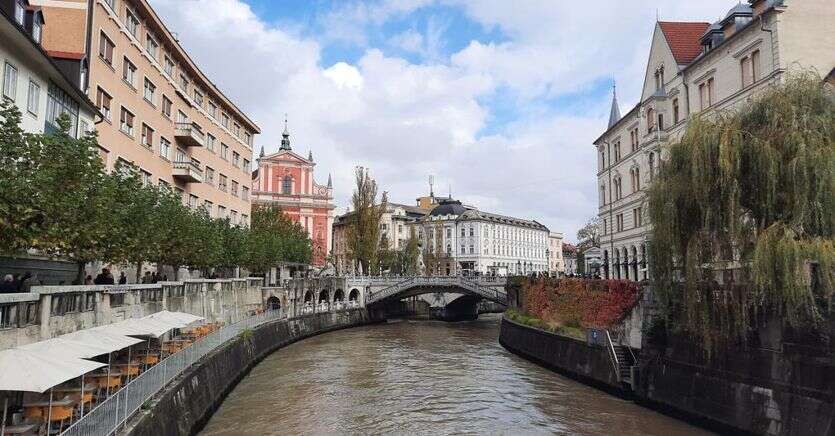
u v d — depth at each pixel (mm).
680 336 21891
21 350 11055
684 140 19828
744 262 17766
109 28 30703
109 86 30641
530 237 134375
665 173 20812
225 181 54469
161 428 15094
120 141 32250
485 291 61938
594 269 59125
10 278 17438
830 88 18297
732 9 33656
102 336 14648
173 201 27016
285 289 54438
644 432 19984
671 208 19828
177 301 26422
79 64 25578
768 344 17547
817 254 15516
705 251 19094
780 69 26922
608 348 26938
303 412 23109
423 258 104438
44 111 21969
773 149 17203
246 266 47344
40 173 13258
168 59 41438
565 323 35219
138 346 20797
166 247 25719
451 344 46656
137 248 21234
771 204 17094
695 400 20719
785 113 17719
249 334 34188
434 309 74312
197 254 29812
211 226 33812
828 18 27703
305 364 35844
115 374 15773
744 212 18156
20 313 13102
